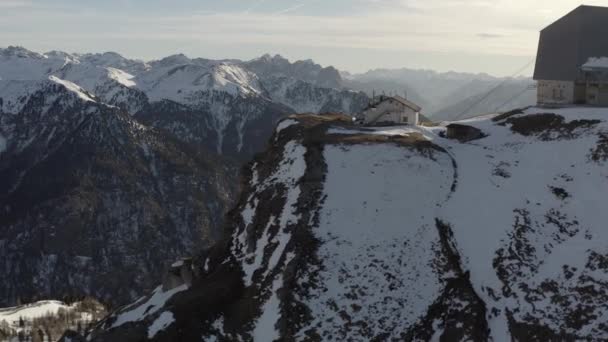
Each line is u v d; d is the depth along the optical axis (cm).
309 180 7875
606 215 6794
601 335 5441
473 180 7969
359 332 5997
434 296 6309
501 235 6812
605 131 8238
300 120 10362
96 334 7306
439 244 6912
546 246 6612
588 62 10588
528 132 9219
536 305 5928
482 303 6091
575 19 11031
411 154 8425
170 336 6438
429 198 7631
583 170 7662
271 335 6150
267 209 7906
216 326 6531
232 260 7656
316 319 6144
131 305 8081
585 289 5903
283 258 6919
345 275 6569
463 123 10275
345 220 7250
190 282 7975
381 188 7750
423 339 5912
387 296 6331
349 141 8644
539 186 7569
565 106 10231
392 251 6838
